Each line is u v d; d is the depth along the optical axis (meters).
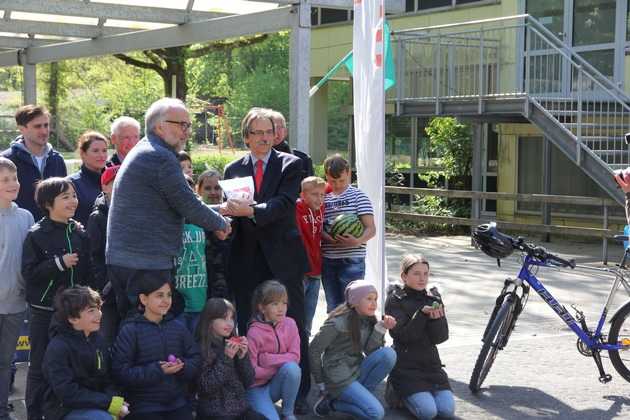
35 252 5.37
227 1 10.66
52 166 6.69
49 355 4.82
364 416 5.57
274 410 5.42
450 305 9.65
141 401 5.00
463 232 16.91
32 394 5.37
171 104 5.04
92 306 4.86
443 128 18.14
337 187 6.80
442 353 7.46
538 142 16.88
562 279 11.16
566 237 15.95
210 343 5.19
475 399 6.19
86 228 5.87
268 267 5.76
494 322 6.29
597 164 13.19
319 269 6.55
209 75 36.47
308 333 6.80
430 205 17.62
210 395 5.17
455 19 18.58
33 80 13.97
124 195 5.00
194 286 5.61
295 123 9.29
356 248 6.74
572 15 15.84
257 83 35.62
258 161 5.82
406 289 5.90
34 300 5.36
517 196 14.36
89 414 4.80
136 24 12.29
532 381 6.64
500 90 16.80
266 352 5.52
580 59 13.66
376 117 6.83
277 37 34.75
